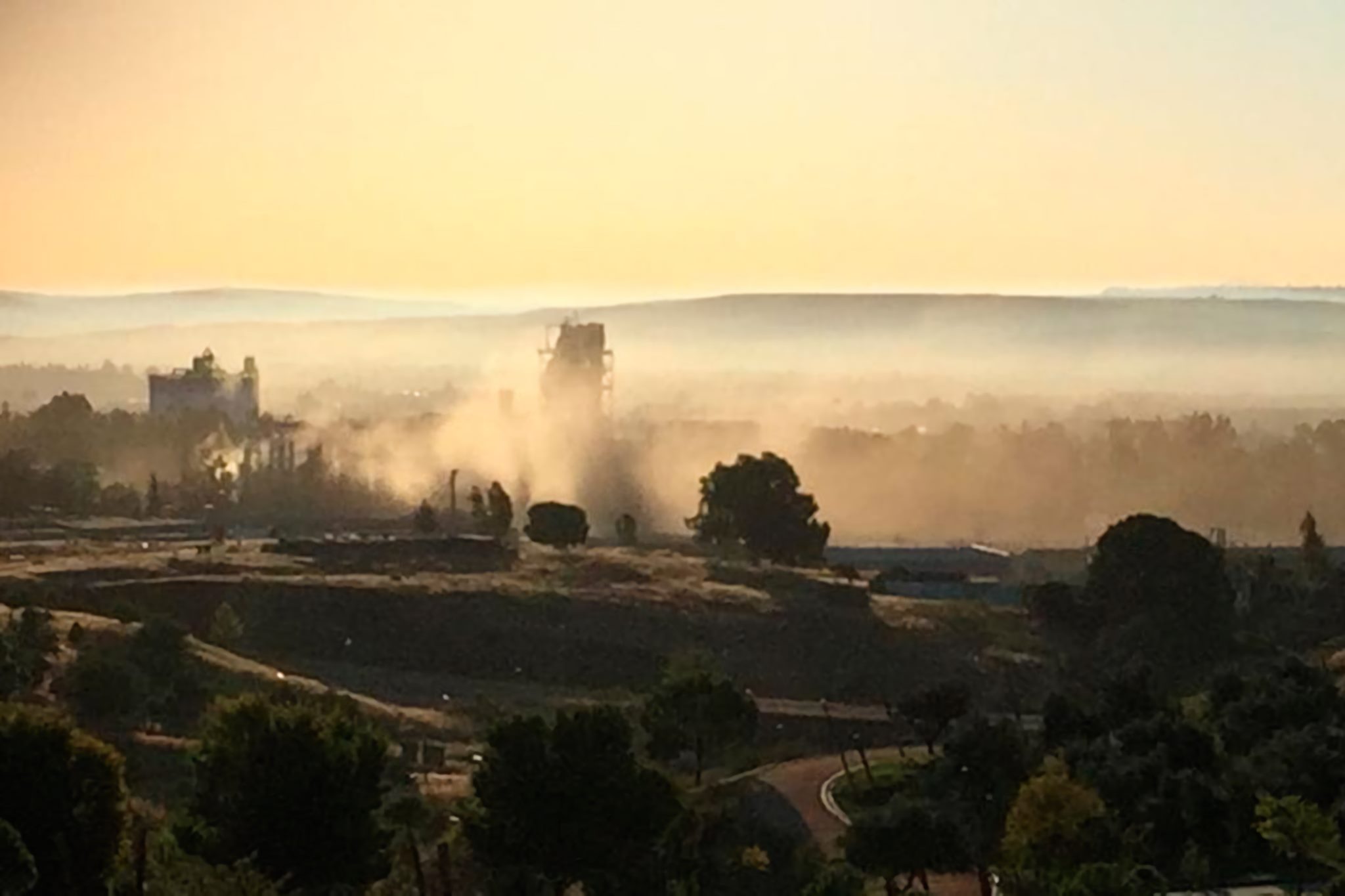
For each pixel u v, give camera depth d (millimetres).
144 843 27703
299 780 29609
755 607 69250
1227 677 45750
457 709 56219
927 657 64625
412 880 32906
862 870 32844
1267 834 31516
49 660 52594
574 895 34406
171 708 50344
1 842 24547
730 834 37281
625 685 62625
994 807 36094
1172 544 65812
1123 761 35656
